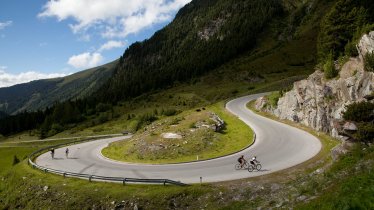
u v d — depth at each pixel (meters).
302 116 58.50
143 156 52.31
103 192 35.44
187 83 192.88
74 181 40.41
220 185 33.56
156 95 180.00
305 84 59.47
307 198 23.83
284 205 24.48
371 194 17.47
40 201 38.47
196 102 140.75
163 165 45.84
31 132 178.00
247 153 46.66
